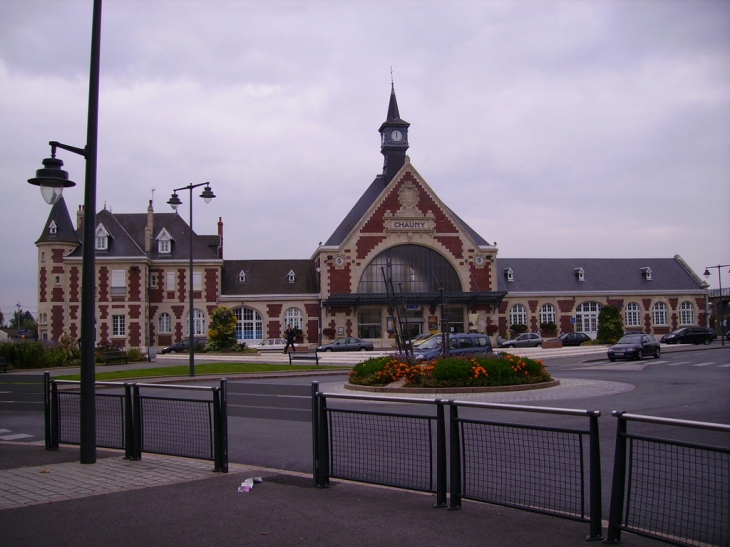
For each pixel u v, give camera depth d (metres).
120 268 58.38
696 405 17.97
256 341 61.09
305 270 64.94
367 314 60.47
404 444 8.62
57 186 10.96
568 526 7.18
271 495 8.53
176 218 63.66
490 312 61.88
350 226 62.50
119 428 11.67
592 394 20.94
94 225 10.73
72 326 57.41
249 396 22.12
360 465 8.95
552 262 71.06
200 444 10.45
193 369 31.09
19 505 8.07
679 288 70.88
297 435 13.92
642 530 6.49
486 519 7.45
